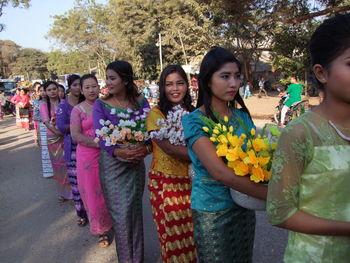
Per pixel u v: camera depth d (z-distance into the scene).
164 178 2.55
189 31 24.45
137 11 30.08
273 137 1.52
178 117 2.39
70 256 3.25
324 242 1.21
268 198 1.23
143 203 4.55
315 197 1.17
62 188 4.69
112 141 2.62
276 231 3.51
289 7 7.76
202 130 1.70
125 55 36.22
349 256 1.22
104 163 2.78
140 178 2.89
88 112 3.40
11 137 11.22
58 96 4.96
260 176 1.44
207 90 1.79
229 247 1.82
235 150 1.49
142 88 22.25
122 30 31.58
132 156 2.67
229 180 1.54
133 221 2.79
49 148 4.63
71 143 3.87
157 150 2.59
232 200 1.78
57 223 4.05
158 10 29.33
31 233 3.79
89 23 37.41
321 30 1.12
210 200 1.78
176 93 2.58
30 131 12.39
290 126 1.18
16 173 6.41
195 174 1.85
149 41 31.11
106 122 2.71
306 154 1.15
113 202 2.77
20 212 4.43
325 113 1.17
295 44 9.12
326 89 1.16
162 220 2.53
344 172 1.13
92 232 3.37
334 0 7.82
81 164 3.31
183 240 2.54
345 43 1.05
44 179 5.91
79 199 3.90
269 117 11.88
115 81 2.78
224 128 1.62
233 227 1.81
